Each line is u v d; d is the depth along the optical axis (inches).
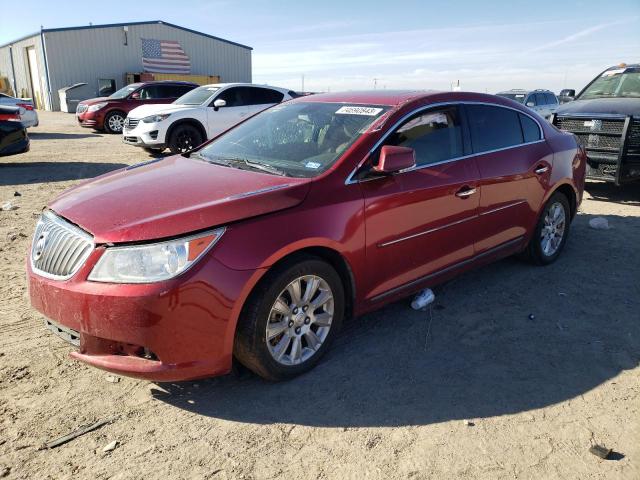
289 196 122.3
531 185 188.2
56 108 1304.1
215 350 112.0
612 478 98.0
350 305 139.7
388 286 145.3
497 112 181.2
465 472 99.0
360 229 132.3
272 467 100.0
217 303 109.7
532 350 144.6
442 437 109.0
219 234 111.1
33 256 124.0
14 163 459.5
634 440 108.7
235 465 100.4
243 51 1549.0
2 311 159.8
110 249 107.5
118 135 736.3
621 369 135.9
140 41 1359.5
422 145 152.3
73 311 109.1
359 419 114.5
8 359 133.8
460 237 162.9
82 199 127.3
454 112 164.7
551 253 209.3
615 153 312.3
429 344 146.9
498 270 204.5
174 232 107.6
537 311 168.7
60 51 1273.4
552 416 116.3
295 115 166.9
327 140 145.9
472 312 167.2
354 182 133.4
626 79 357.4
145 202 120.0
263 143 158.7
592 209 306.8
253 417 114.8
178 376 109.8
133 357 109.5
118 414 114.8
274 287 116.7
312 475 98.0
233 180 131.7
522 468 100.3
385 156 132.4
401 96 159.2
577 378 131.4
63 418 112.6
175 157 169.3
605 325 159.9
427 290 171.3
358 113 152.9
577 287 188.7
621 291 185.8
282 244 116.7
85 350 111.8
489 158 170.7
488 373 133.0
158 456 102.3
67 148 573.9
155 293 103.7
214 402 120.0
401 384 127.6
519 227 188.4
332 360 137.9
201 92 518.9
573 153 213.3
